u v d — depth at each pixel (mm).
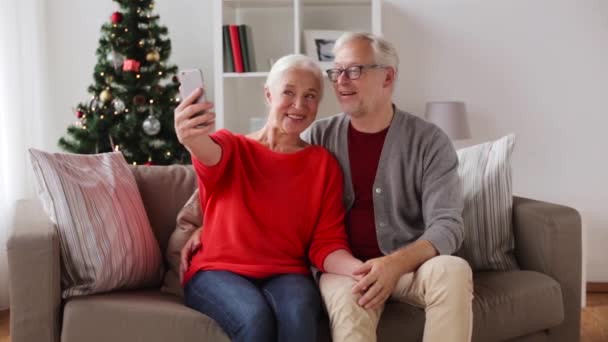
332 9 4020
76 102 4090
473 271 2410
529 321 2172
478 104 4031
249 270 1991
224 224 2051
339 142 2244
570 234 2291
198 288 1957
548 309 2215
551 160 4020
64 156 2182
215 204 2090
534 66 3984
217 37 3736
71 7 4055
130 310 1908
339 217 2133
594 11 3928
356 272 1893
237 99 4113
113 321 1908
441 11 4004
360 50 2139
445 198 2115
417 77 4047
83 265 2012
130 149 3629
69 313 1910
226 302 1851
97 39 4066
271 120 2143
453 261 1863
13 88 3594
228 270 1995
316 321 1820
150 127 3516
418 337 1951
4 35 3543
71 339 1903
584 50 3951
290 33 4059
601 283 3980
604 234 4008
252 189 2068
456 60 4020
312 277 2098
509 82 4004
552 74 3979
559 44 3961
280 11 4059
